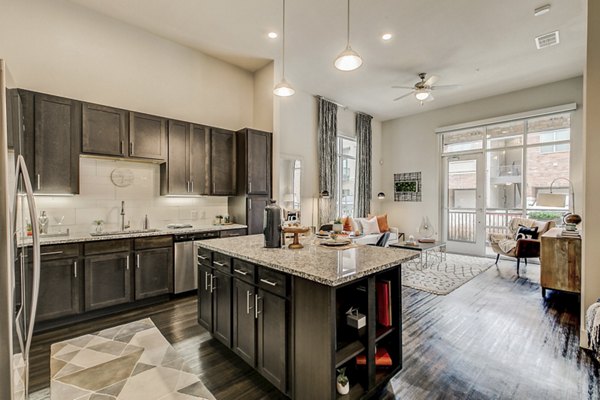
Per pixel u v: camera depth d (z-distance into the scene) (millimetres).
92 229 3412
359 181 7156
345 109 6973
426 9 3348
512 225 5461
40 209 3074
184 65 4219
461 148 6727
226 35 3930
